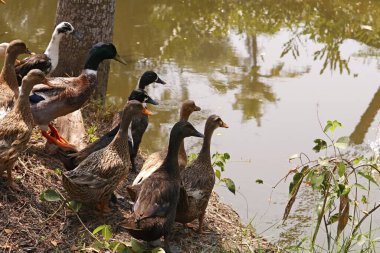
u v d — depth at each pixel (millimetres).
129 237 4047
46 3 8180
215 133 5762
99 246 3781
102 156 4039
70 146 4637
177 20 8055
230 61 7102
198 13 8328
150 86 6441
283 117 6051
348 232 4605
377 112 6168
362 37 7891
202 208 4152
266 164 5336
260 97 6375
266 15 8406
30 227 3963
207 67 6934
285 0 8797
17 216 4012
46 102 4535
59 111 4605
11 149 4012
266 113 6094
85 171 3984
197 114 5992
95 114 5371
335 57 7316
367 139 5746
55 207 4137
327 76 6883
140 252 3789
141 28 7719
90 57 4758
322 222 4664
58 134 4723
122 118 4086
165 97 6246
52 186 4309
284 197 4930
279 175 5199
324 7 8664
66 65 5484
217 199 4801
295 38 7758
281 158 5430
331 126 3982
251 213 4719
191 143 5582
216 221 4457
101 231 4035
